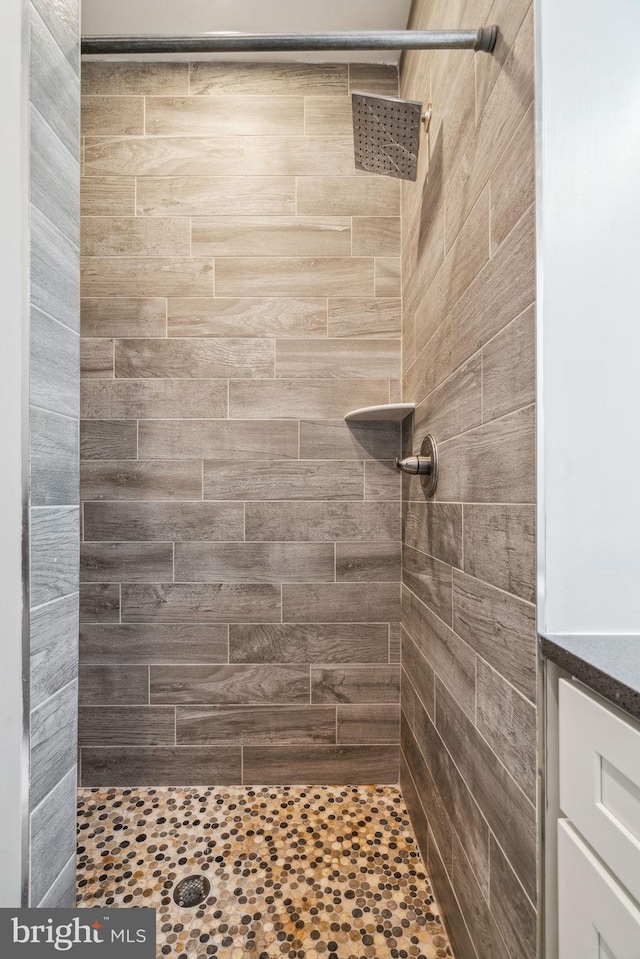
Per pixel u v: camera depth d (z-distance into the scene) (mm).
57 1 712
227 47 875
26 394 625
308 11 1514
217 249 1630
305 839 1372
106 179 1625
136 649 1625
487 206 841
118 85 1629
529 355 680
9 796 608
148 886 1213
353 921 1112
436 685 1175
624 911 477
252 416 1635
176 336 1631
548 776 637
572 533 660
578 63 666
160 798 1561
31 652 633
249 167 1630
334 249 1633
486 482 845
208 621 1628
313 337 1636
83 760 1628
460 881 979
